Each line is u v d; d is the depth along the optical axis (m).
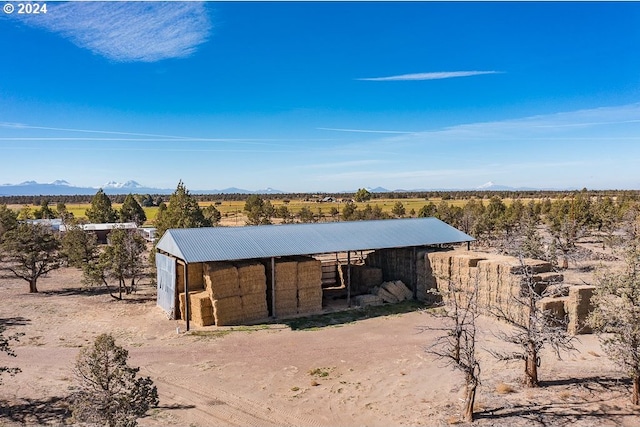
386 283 31.47
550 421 13.26
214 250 26.28
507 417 13.76
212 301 25.06
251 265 26.44
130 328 24.86
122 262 32.62
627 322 13.12
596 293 14.35
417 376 17.73
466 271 27.30
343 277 35.72
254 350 21.03
